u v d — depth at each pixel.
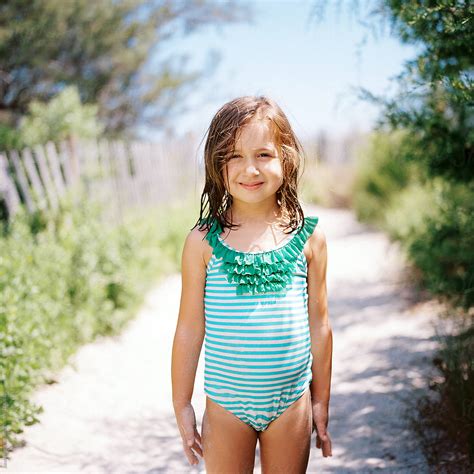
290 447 2.01
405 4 2.64
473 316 3.43
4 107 12.27
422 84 2.61
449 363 3.06
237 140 1.98
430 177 3.66
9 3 11.04
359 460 2.91
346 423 3.30
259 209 2.08
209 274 2.04
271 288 1.97
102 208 6.30
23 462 2.97
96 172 7.02
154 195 9.25
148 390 3.87
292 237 2.05
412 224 6.28
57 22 11.59
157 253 6.71
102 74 13.22
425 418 3.08
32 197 5.66
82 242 5.06
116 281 5.13
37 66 11.78
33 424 3.29
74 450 3.12
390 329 4.77
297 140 2.13
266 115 2.00
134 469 2.97
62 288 4.39
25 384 3.34
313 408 2.12
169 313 5.59
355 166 12.77
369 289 6.11
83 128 7.22
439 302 4.25
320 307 2.12
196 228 2.11
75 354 4.38
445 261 4.47
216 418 2.00
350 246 8.54
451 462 2.73
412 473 2.74
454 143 3.19
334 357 4.36
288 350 1.96
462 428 2.76
